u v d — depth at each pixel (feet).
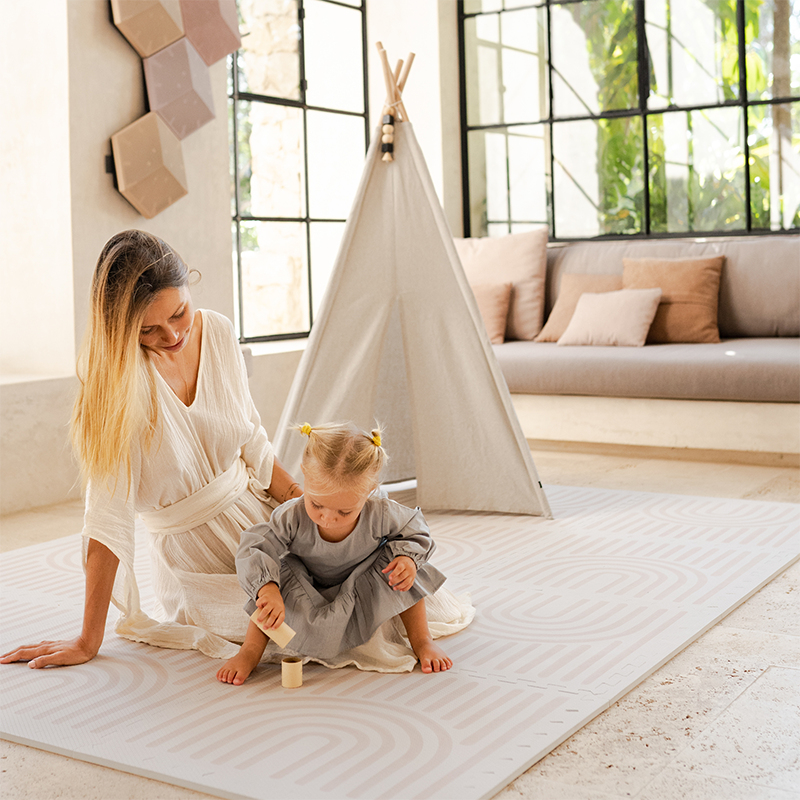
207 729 5.05
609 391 13.11
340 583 6.15
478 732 4.91
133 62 12.13
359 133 17.93
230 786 4.41
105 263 5.77
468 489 10.07
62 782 4.57
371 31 17.81
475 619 6.75
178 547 6.37
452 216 17.75
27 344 12.02
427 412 10.14
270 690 5.59
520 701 5.30
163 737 4.97
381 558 6.04
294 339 16.76
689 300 14.20
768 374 12.01
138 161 11.98
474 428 9.99
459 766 4.54
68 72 11.30
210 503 6.34
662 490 10.98
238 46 13.29
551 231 17.34
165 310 5.80
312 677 5.81
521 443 9.82
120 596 6.43
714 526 9.18
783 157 15.33
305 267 16.92
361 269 10.12
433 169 17.60
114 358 5.76
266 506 6.75
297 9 16.49
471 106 17.78
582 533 9.09
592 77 16.69
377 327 10.11
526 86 17.25
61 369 11.76
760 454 13.02
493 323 15.38
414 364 10.13
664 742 4.82
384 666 5.88
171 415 6.12
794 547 8.37
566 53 16.84
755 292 14.38
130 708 5.36
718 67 15.66
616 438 13.28
